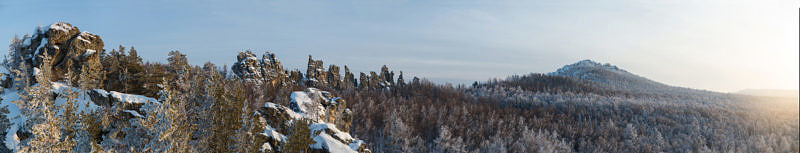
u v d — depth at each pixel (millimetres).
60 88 43781
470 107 171750
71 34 53688
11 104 39938
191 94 45688
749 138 162500
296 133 39438
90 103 42000
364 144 49375
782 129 177250
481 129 132875
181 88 55250
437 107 157250
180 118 32031
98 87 50156
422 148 97875
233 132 38188
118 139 33438
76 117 30922
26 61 51000
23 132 35062
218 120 39156
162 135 27031
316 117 65250
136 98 45688
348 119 76750
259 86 118062
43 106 32969
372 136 105438
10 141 34156
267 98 109188
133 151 27828
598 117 195375
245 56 130125
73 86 49406
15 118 36844
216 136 38125
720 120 189250
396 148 90375
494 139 117375
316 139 44625
